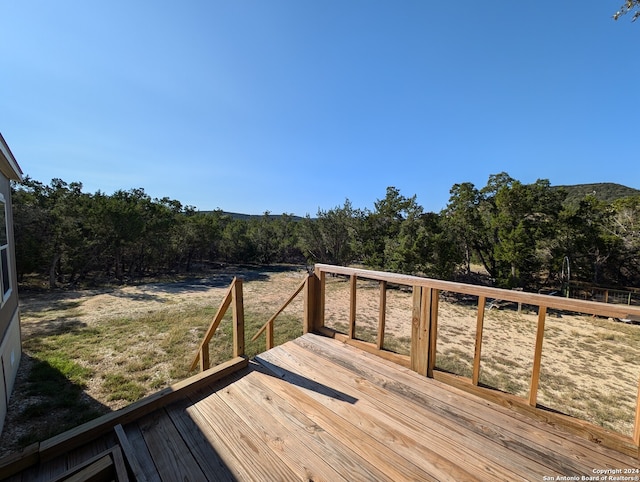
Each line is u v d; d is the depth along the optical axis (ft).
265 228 85.05
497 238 49.03
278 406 6.25
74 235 44.39
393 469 4.56
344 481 4.32
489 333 28.55
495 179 49.60
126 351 20.22
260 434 5.37
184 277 59.31
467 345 25.03
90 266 53.06
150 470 4.53
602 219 48.44
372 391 6.86
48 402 13.46
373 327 28.60
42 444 4.67
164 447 5.03
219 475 4.44
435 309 7.32
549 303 5.48
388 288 48.98
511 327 30.78
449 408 6.19
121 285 48.96
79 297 39.01
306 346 9.39
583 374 19.83
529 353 23.53
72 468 4.23
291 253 86.99
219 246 78.02
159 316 29.78
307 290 10.44
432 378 7.43
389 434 5.38
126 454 4.66
